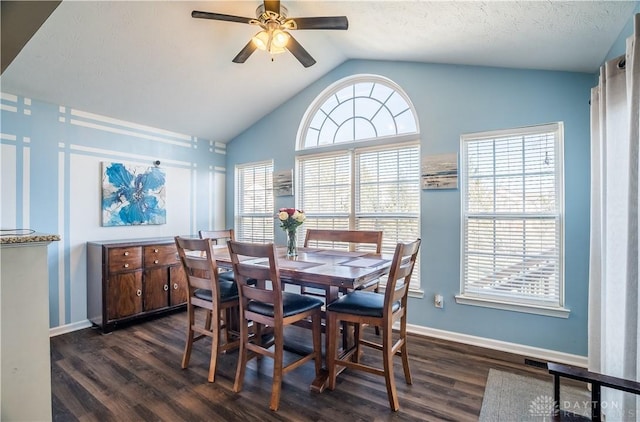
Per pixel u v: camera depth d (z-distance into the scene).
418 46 2.73
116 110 3.42
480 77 2.80
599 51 2.07
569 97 2.45
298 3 2.44
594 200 1.97
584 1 1.64
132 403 1.95
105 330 3.08
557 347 2.48
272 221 4.25
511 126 2.66
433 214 3.00
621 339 1.55
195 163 4.38
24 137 2.90
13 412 1.32
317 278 1.93
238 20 2.17
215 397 2.01
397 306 2.06
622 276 1.55
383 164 3.37
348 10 2.43
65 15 2.22
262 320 2.01
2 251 1.30
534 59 2.41
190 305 2.41
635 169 1.37
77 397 2.01
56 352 2.67
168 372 2.33
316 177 3.85
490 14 1.97
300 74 3.64
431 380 2.20
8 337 1.31
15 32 1.61
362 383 2.17
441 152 2.97
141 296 3.32
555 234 2.51
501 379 2.20
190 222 4.31
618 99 1.59
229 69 3.24
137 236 3.76
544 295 2.55
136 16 2.38
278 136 4.16
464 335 2.84
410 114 3.27
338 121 3.77
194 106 3.70
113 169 3.53
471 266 2.85
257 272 1.99
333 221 3.70
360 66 3.50
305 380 2.22
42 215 3.01
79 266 3.25
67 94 3.00
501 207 2.72
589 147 2.38
